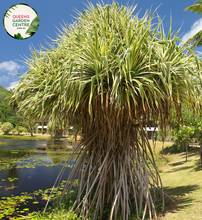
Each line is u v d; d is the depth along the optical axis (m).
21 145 18.50
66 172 7.38
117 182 3.28
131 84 2.61
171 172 6.69
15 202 4.14
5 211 3.62
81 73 2.58
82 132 3.95
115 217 2.97
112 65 2.72
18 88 3.49
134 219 3.01
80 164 3.73
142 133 3.42
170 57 2.87
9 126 40.84
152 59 2.87
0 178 6.38
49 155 11.93
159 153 13.05
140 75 2.80
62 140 26.84
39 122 3.92
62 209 3.46
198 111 3.08
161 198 3.73
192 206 2.98
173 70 2.79
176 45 2.89
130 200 3.61
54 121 3.73
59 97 2.96
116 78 2.50
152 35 3.14
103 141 3.60
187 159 8.91
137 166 3.65
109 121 2.96
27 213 3.57
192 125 7.30
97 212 3.10
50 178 6.46
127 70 2.61
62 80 2.73
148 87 2.79
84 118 3.48
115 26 3.36
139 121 3.15
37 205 3.99
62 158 10.81
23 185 5.59
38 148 15.94
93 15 3.56
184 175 5.77
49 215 3.26
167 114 3.23
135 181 3.63
